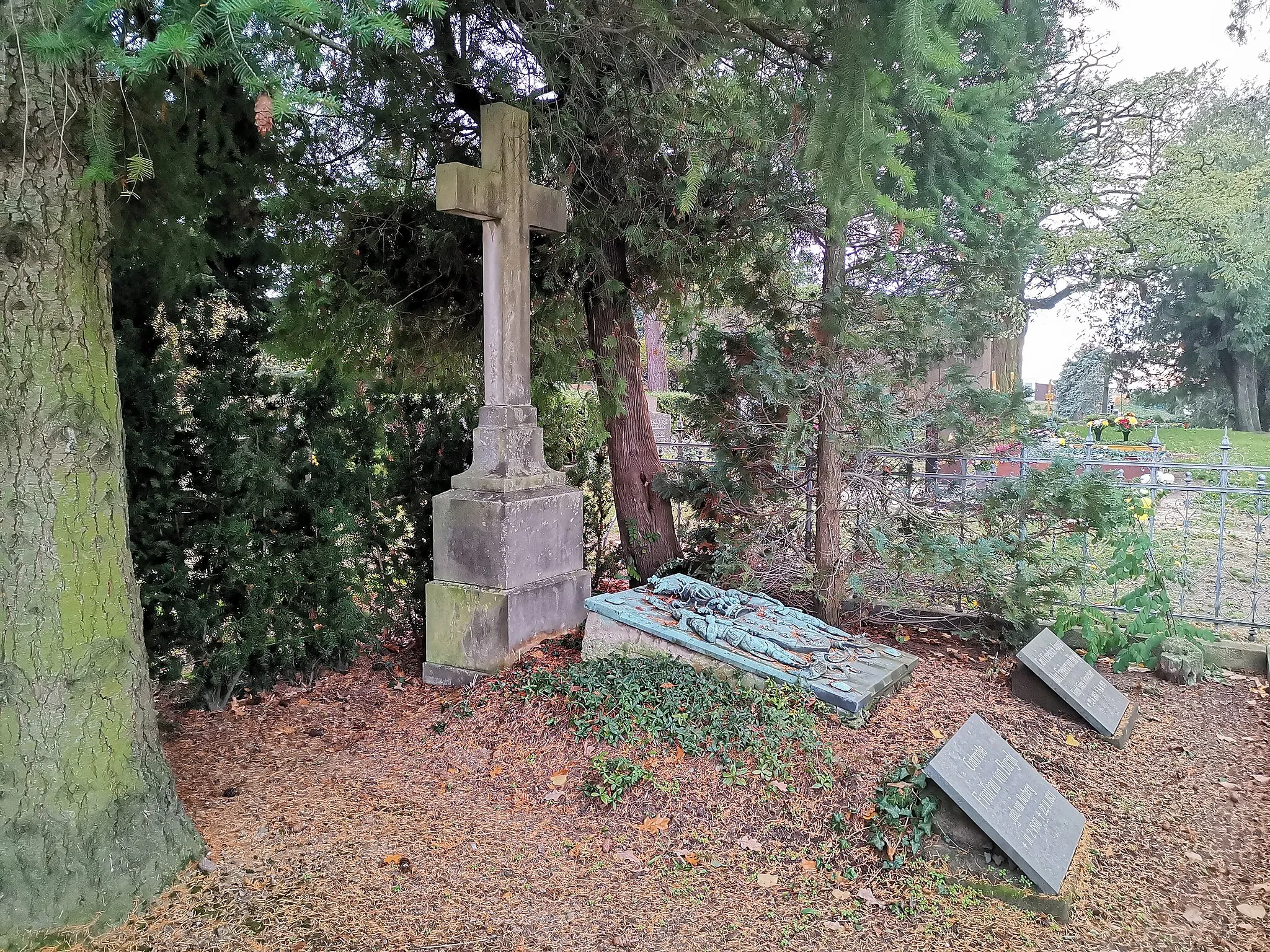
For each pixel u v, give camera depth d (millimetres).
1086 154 16844
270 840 3277
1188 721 4820
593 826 3453
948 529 5902
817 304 5367
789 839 3367
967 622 5953
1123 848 3514
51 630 2719
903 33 2682
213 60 2254
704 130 5547
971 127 5047
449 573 5105
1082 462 6004
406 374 6852
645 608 4934
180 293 4379
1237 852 3535
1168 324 27703
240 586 4676
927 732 4172
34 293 2643
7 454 2648
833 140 3070
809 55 3164
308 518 5059
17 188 2578
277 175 5043
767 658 4480
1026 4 5188
